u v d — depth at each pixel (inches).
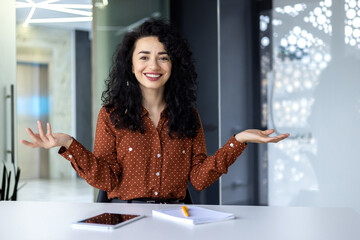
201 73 154.7
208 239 44.1
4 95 153.7
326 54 120.0
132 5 164.6
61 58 175.3
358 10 115.2
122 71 78.0
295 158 124.3
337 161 119.0
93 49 160.2
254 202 129.1
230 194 131.1
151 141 77.0
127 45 78.2
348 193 117.9
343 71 117.7
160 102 79.8
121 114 76.0
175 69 79.1
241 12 130.6
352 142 117.0
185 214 53.5
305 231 47.3
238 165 130.6
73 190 181.5
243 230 47.8
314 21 121.4
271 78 127.3
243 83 130.3
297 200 124.2
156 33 76.4
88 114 182.7
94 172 70.4
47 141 63.8
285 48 125.5
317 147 121.6
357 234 45.9
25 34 165.6
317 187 121.6
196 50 156.4
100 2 161.0
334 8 118.3
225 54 131.0
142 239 44.1
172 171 77.4
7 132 153.5
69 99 178.7
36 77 171.3
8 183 132.3
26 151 171.2
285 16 125.3
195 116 80.6
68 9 164.6
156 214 55.7
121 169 76.7
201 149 80.1
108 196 77.5
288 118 125.3
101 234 46.1
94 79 159.8
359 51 115.4
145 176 76.1
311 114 122.3
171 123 77.5
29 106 171.0
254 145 129.4
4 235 46.1
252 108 129.5
